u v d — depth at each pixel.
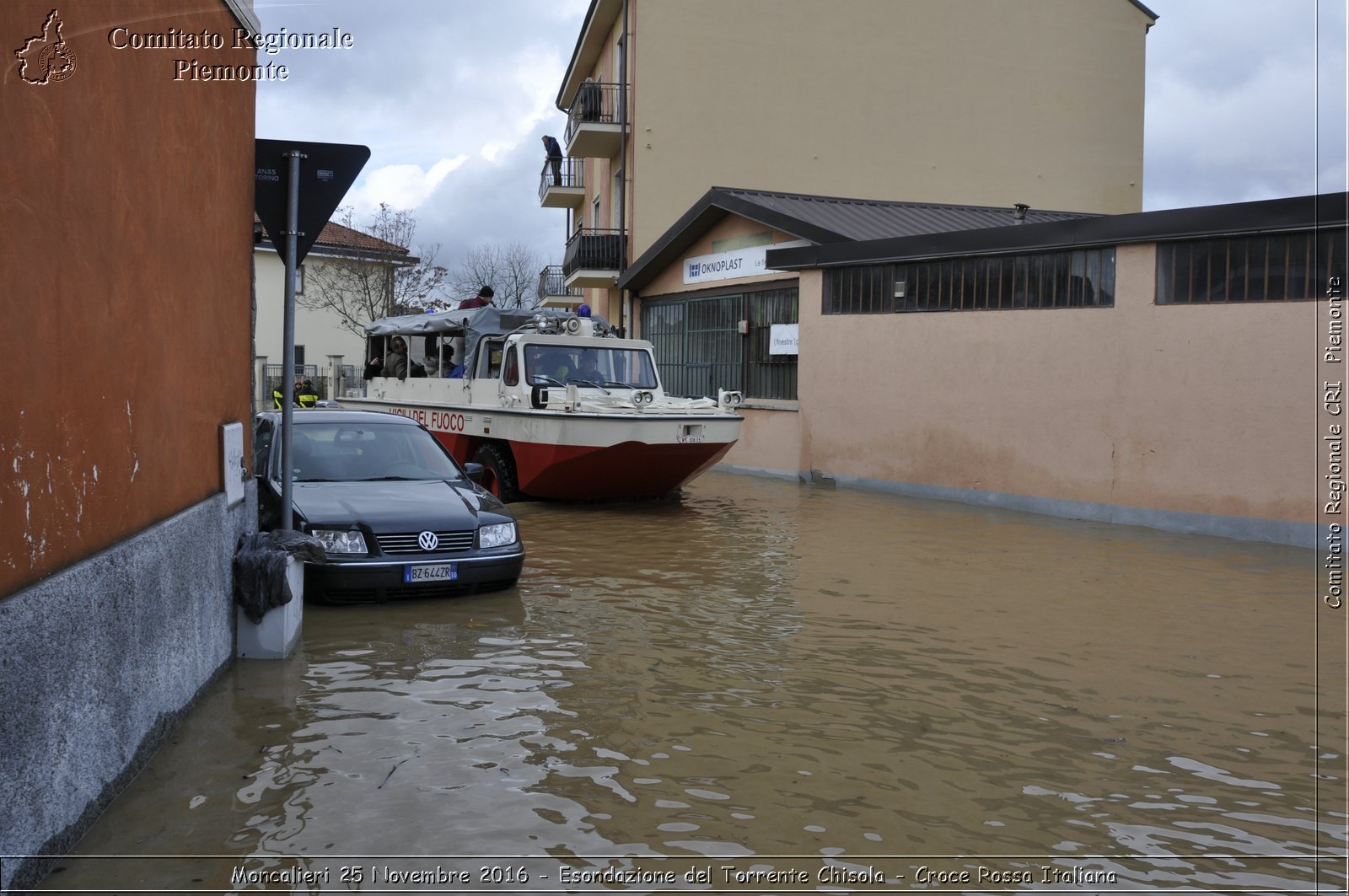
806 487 15.12
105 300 3.79
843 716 5.00
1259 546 10.16
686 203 23.94
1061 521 11.79
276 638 5.89
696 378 19.45
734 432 12.39
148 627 4.24
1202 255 10.98
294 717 4.89
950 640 6.46
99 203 3.73
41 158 3.22
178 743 4.51
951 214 18.39
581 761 4.38
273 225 6.59
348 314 45.97
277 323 46.50
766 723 4.89
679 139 23.89
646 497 13.25
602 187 27.56
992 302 13.04
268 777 4.15
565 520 11.51
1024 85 26.19
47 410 3.28
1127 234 11.39
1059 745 4.64
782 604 7.41
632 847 3.59
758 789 4.11
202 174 5.23
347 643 6.24
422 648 6.14
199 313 5.20
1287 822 3.88
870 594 7.75
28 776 3.08
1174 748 4.63
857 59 25.00
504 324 14.14
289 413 6.79
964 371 13.35
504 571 7.53
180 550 4.69
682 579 8.24
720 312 18.58
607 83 25.11
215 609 5.38
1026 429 12.62
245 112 6.29
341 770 4.25
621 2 24.89
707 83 24.06
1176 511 11.15
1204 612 7.27
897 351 14.24
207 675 5.21
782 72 24.53
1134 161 26.97
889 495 14.17
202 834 3.62
